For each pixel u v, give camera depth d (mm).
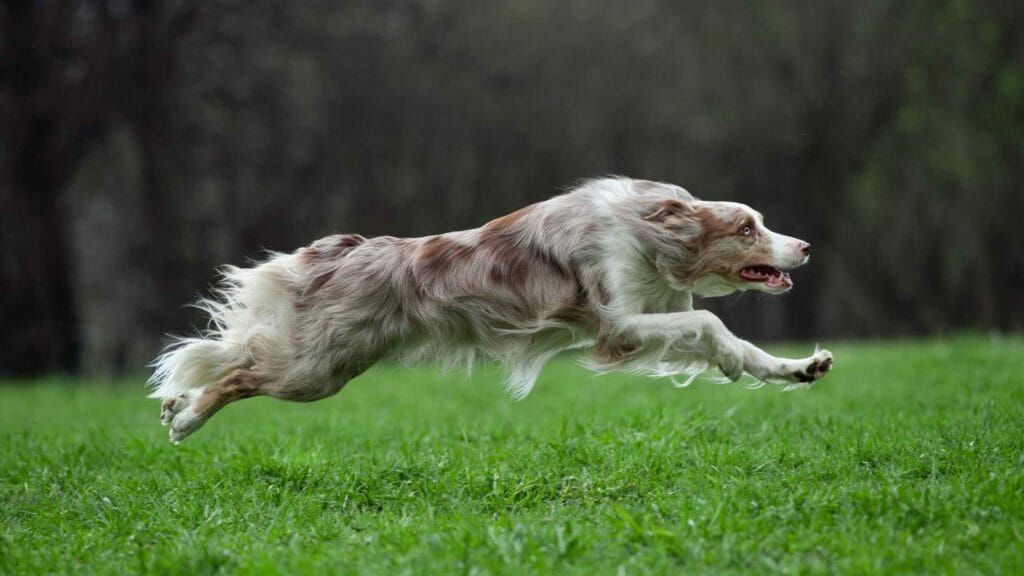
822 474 6754
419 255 7414
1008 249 33531
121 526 6473
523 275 7254
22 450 9352
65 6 24656
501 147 31219
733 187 32844
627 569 5113
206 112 27766
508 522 5910
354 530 6258
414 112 30297
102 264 34281
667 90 32344
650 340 7129
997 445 7254
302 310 7586
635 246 7164
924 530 5520
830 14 31781
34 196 25203
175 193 27969
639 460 7090
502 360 7414
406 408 12438
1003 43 31156
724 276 7320
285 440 9141
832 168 32406
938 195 32656
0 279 25266
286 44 27938
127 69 25297
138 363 31688
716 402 10852
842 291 35312
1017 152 31672
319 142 29781
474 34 30562
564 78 31562
